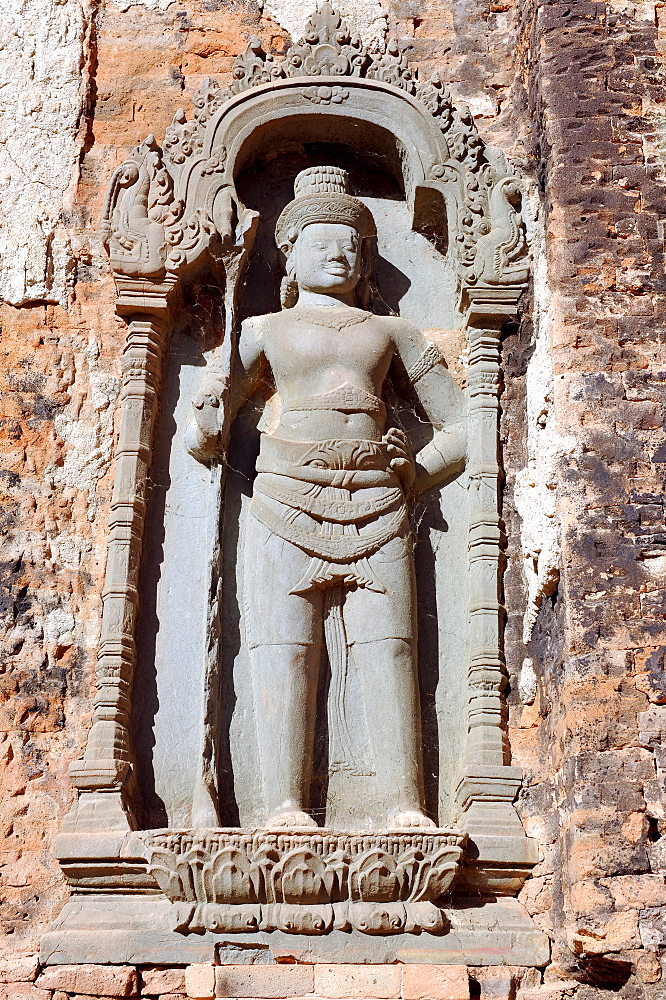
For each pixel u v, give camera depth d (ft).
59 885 22.31
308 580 23.03
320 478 23.36
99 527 24.71
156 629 23.81
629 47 25.45
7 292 26.03
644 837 20.57
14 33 27.99
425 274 26.50
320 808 22.68
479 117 27.73
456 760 23.29
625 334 23.39
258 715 22.82
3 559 24.30
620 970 20.39
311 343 24.30
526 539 24.07
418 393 25.04
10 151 27.12
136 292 25.18
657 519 22.26
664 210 24.25
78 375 25.66
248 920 21.08
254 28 28.48
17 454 24.99
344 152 27.07
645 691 21.31
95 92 27.86
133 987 20.97
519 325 25.49
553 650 22.68
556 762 22.15
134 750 23.07
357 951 21.09
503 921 21.71
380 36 28.35
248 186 26.86
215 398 23.82
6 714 23.35
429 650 23.93
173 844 21.25
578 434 22.75
